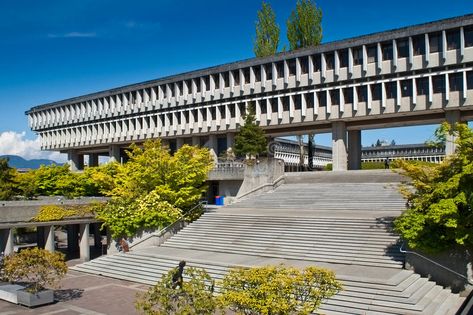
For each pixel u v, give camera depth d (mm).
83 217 32906
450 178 20156
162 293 12680
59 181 49219
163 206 32031
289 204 35125
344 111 48969
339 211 30984
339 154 50344
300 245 25094
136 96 68250
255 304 11742
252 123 46344
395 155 94438
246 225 29453
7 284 22469
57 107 80812
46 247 31531
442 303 17719
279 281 12094
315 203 34312
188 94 62000
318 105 50719
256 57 55094
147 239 30516
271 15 57844
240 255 25578
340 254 23172
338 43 48438
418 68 44031
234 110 57656
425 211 20641
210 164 37062
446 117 44281
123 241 29656
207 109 59812
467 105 41906
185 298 12414
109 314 18406
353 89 48062
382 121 49969
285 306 11672
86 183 49281
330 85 49625
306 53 50812
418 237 20328
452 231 19516
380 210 30078
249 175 42000
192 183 35062
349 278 19141
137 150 37000
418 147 91875
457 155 20891
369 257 22312
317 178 42969
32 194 46969
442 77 43375
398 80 45312
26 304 19625
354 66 47812
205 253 26547
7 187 44531
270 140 61562
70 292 22219
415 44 44625
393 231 24109
